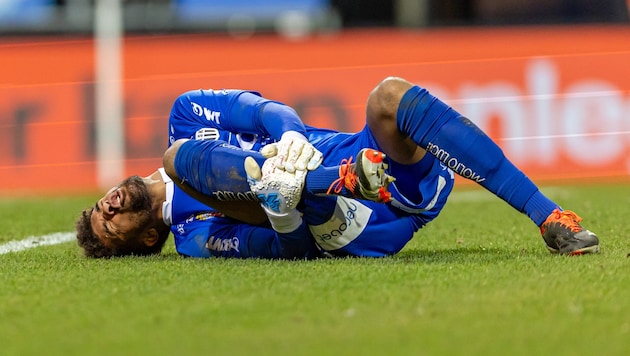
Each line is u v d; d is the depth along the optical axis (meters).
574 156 35.34
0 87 37.03
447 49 36.69
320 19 40.59
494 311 9.88
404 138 12.73
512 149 35.75
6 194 34.41
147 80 37.34
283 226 12.98
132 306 10.60
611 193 28.53
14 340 9.31
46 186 36.41
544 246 15.49
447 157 12.73
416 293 10.81
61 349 8.91
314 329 9.34
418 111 12.42
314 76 37.19
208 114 14.13
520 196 13.09
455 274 11.93
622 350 8.38
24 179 36.50
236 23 39.75
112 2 37.84
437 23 37.06
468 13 41.72
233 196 12.87
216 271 12.65
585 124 35.47
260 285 11.52
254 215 13.71
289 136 12.61
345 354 8.44
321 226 13.28
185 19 39.06
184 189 13.43
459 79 36.41
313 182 12.16
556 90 35.75
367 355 8.39
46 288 11.89
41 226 23.12
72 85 37.16
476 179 12.99
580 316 9.62
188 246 14.55
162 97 37.28
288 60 37.41
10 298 11.30
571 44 36.00
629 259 12.67
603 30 36.00
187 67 37.53
